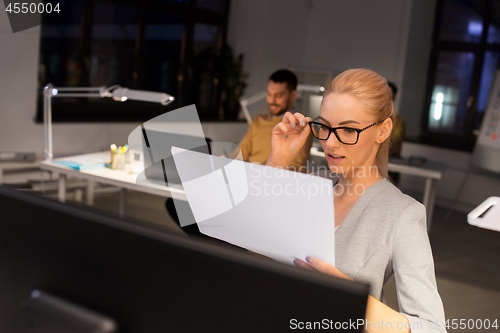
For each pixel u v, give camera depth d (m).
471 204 5.39
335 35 6.77
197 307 0.42
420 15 6.00
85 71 4.79
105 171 2.88
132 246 0.43
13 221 0.49
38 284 0.48
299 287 0.39
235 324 0.41
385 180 1.01
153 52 5.48
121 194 3.66
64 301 0.46
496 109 4.97
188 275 0.42
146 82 5.46
